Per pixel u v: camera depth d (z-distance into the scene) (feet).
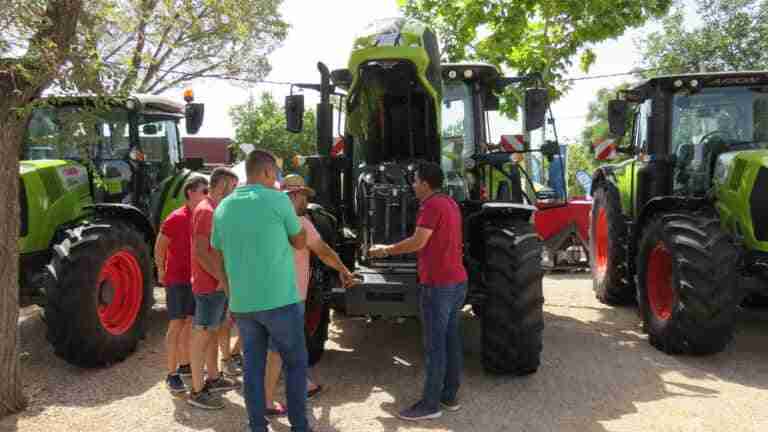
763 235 17.02
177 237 15.15
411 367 16.98
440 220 13.15
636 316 22.66
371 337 19.92
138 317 17.98
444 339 13.38
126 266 17.74
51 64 13.00
